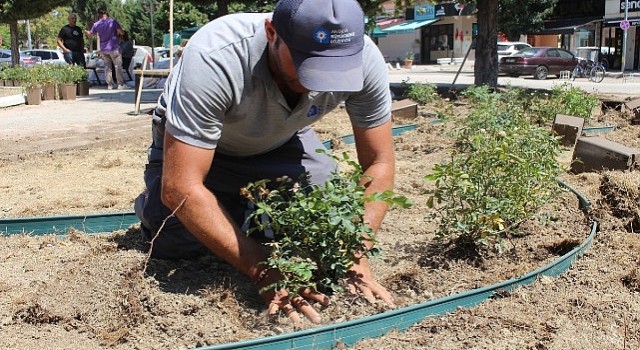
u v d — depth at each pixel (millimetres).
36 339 3322
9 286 4008
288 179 3598
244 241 3416
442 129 9797
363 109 3617
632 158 6824
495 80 17719
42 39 71750
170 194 3297
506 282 3787
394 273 4082
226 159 3977
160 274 3877
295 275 3328
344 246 3434
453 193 4504
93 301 3512
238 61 3225
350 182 3424
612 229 4984
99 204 6066
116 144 9633
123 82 20641
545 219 4762
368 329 3238
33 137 10281
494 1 17328
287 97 3379
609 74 33719
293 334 3045
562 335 3303
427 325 3375
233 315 3463
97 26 20188
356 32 2918
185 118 3209
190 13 49250
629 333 3342
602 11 41312
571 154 8430
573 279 4016
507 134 5531
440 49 54594
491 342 3217
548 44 51625
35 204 6148
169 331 3322
